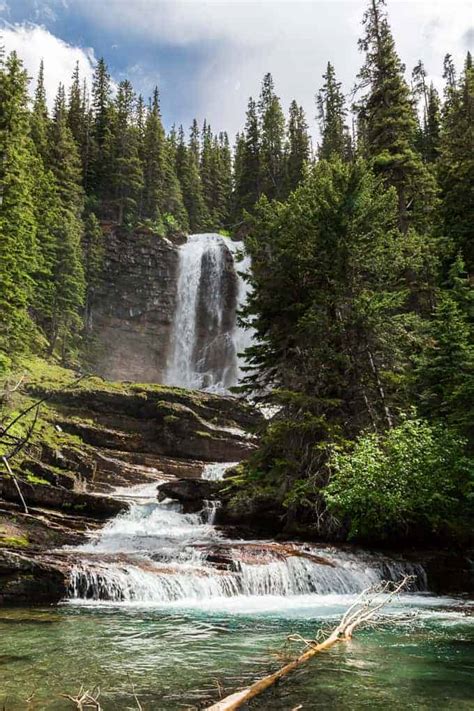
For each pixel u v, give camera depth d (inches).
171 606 550.6
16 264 1393.9
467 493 737.0
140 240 2517.2
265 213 1084.5
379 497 731.4
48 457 1204.5
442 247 1069.1
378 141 1323.8
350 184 970.1
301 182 1190.3
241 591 624.4
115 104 3166.8
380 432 895.1
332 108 2726.4
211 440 1524.4
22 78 1434.5
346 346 930.7
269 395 929.5
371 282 1000.9
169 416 1535.4
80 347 2207.2
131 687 291.4
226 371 2474.2
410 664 339.9
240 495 965.8
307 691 286.5
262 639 408.2
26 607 527.8
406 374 921.5
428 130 2170.3
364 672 322.0
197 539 854.5
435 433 780.0
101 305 2383.1
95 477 1294.3
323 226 956.6
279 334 988.6
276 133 3100.4
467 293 864.3
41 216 1909.4
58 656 355.6
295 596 628.7
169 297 2507.4
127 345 2401.6
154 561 664.4
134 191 2691.9
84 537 804.0
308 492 835.4
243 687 291.4
